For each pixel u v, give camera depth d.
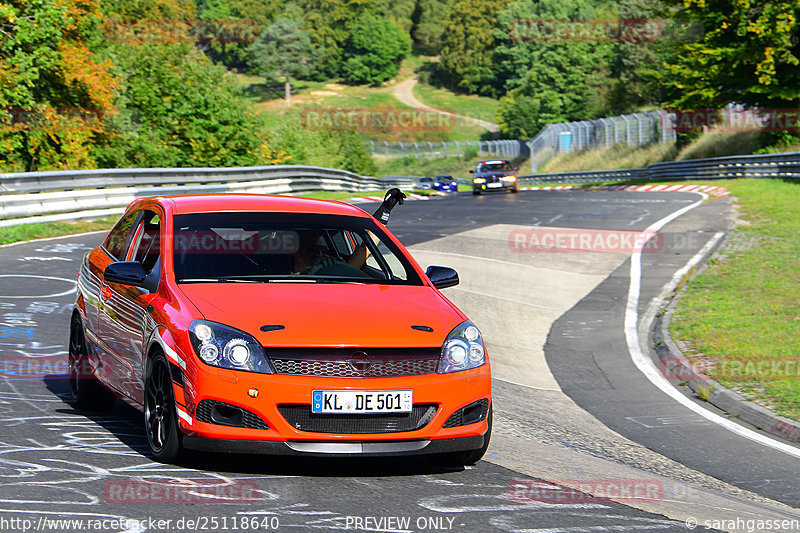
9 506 10.70
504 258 45.94
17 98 70.62
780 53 107.56
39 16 71.19
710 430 21.06
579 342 30.88
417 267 16.22
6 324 25.97
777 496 16.05
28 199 48.41
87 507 10.83
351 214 17.14
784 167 90.12
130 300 15.15
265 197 17.69
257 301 13.62
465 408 13.41
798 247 48.03
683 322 32.56
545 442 18.31
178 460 13.23
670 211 67.56
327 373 12.63
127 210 18.53
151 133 91.19
